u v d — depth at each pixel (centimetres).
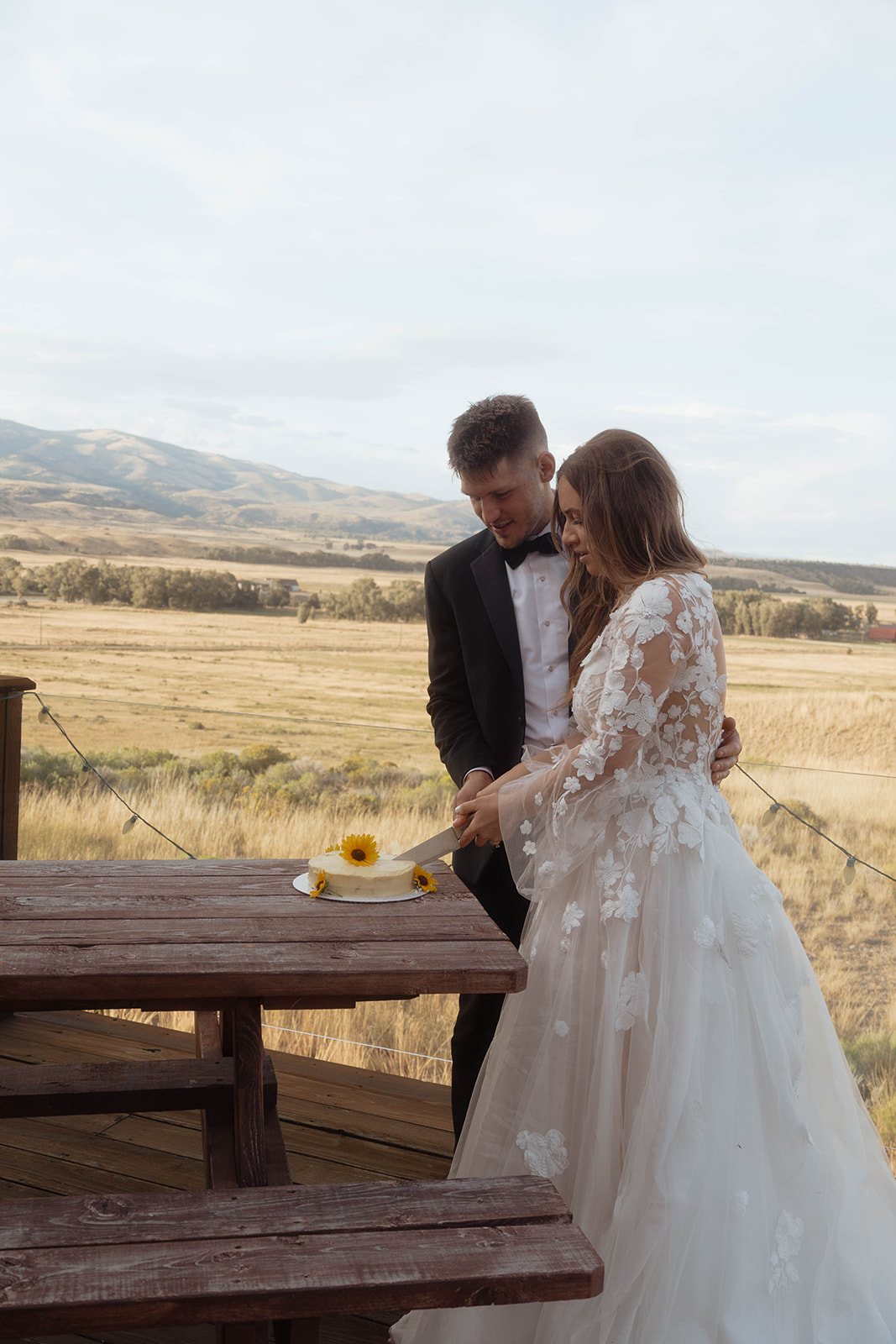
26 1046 252
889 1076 236
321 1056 280
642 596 146
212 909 147
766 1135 143
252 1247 101
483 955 129
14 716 274
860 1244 151
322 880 158
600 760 144
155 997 118
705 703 152
